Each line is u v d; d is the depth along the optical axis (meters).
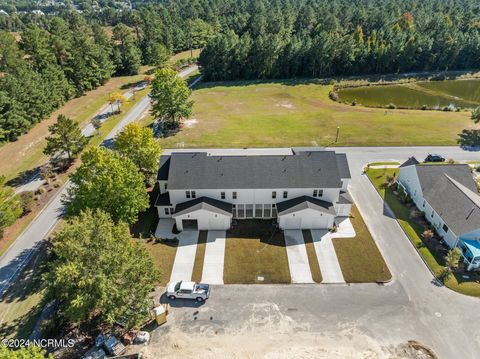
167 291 31.39
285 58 105.06
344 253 36.88
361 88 100.62
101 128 70.62
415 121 72.50
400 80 105.56
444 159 56.22
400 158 57.44
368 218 42.44
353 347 27.31
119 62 109.94
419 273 34.28
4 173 53.91
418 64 110.56
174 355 26.84
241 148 61.53
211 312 30.31
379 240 38.75
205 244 38.19
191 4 165.75
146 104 84.94
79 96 90.94
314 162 41.38
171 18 146.62
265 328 28.91
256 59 104.38
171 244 38.22
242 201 41.03
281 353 26.92
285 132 68.19
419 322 29.31
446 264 35.12
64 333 28.56
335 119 74.69
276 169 40.94
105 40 109.44
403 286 32.81
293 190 40.19
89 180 37.00
